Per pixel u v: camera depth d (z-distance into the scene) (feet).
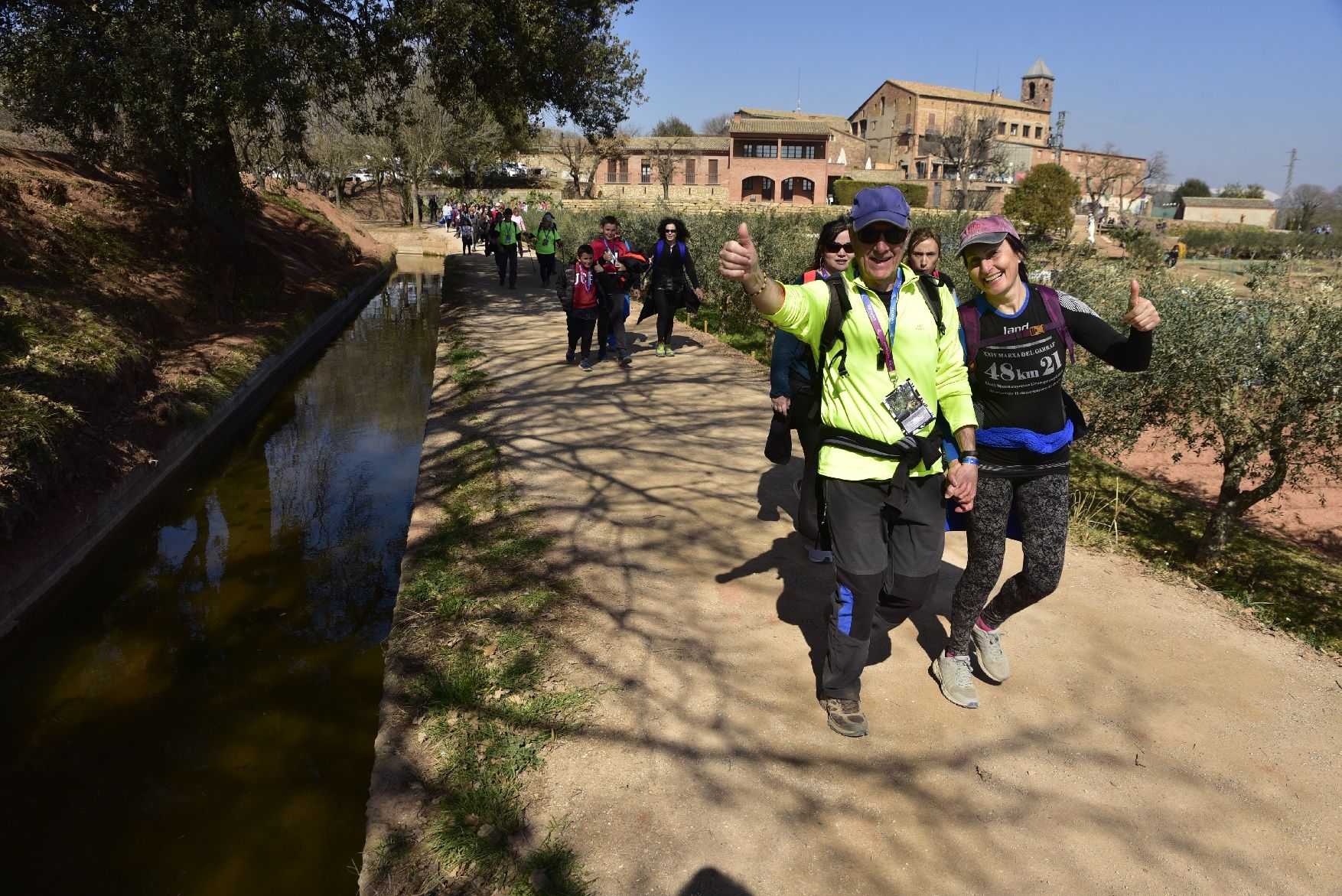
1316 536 26.86
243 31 33.06
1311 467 22.48
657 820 8.99
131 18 32.73
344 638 15.14
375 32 42.68
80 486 18.72
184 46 32.50
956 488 9.43
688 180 211.61
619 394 27.91
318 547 18.99
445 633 12.76
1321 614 20.01
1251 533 26.05
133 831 10.51
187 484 23.03
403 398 32.86
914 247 12.19
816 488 10.08
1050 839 8.86
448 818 9.04
